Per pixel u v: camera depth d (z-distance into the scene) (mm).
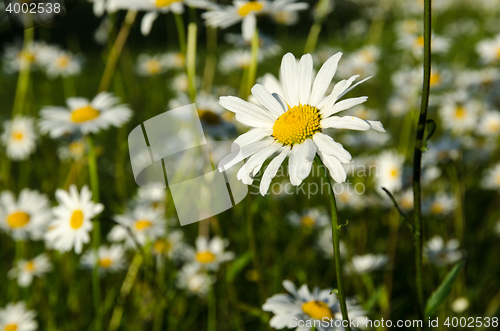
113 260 589
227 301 551
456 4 1497
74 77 1142
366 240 606
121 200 652
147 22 494
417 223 407
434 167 596
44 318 580
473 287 549
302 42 1327
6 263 633
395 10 1175
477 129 674
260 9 494
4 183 662
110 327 538
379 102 869
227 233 633
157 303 520
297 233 608
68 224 498
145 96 805
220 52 1057
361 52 786
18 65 775
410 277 580
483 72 707
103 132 846
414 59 758
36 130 713
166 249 537
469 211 643
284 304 450
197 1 496
